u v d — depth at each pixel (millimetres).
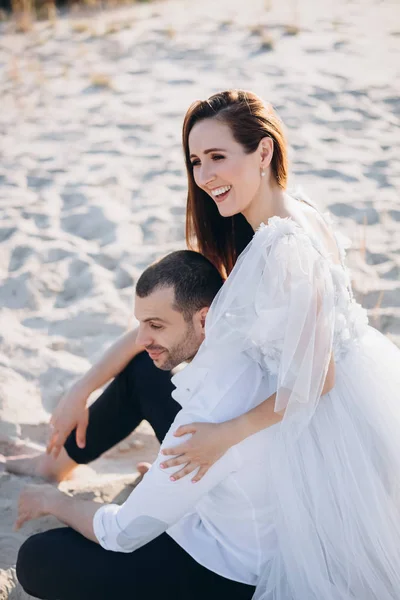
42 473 2631
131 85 6793
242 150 1928
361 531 1854
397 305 3578
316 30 8133
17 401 2992
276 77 6711
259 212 2010
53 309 3691
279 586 1879
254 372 1912
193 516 2021
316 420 1886
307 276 1769
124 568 1962
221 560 1951
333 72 6754
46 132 5852
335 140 5469
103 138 5680
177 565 1956
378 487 1858
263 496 1909
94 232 4359
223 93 1973
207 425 1842
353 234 4191
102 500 2555
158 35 8234
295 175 4902
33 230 4344
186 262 2045
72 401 2498
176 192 4801
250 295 1822
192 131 1962
